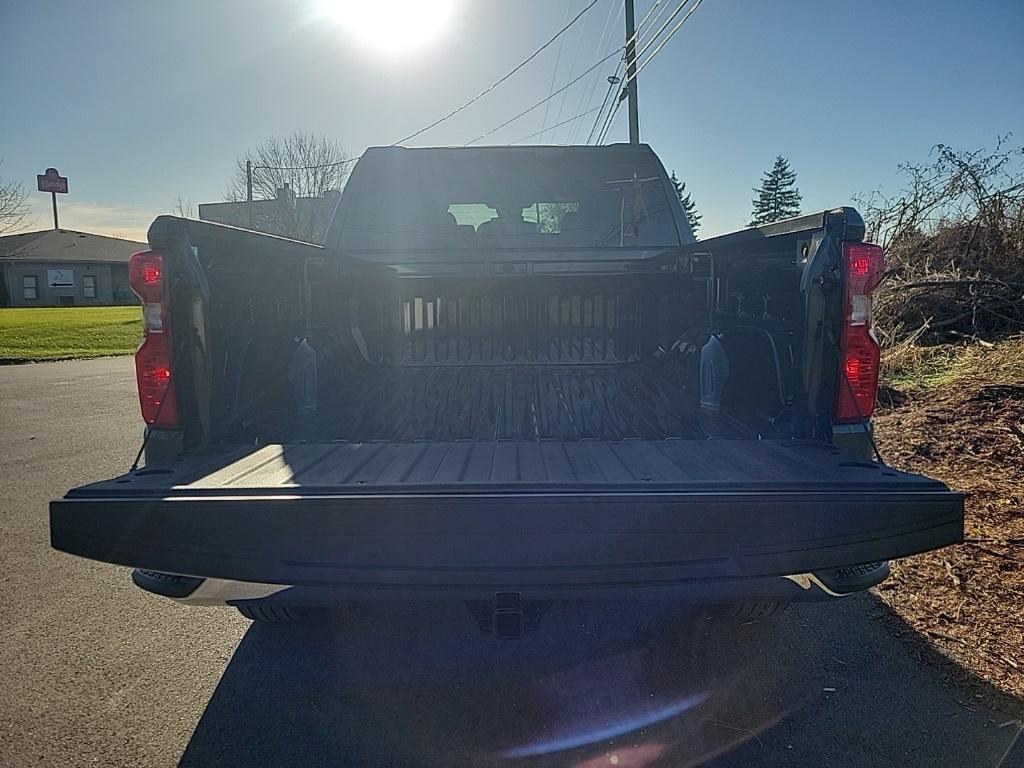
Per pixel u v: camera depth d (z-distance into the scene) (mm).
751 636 3314
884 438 6008
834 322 2617
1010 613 3400
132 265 2545
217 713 2801
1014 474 5039
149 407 2586
